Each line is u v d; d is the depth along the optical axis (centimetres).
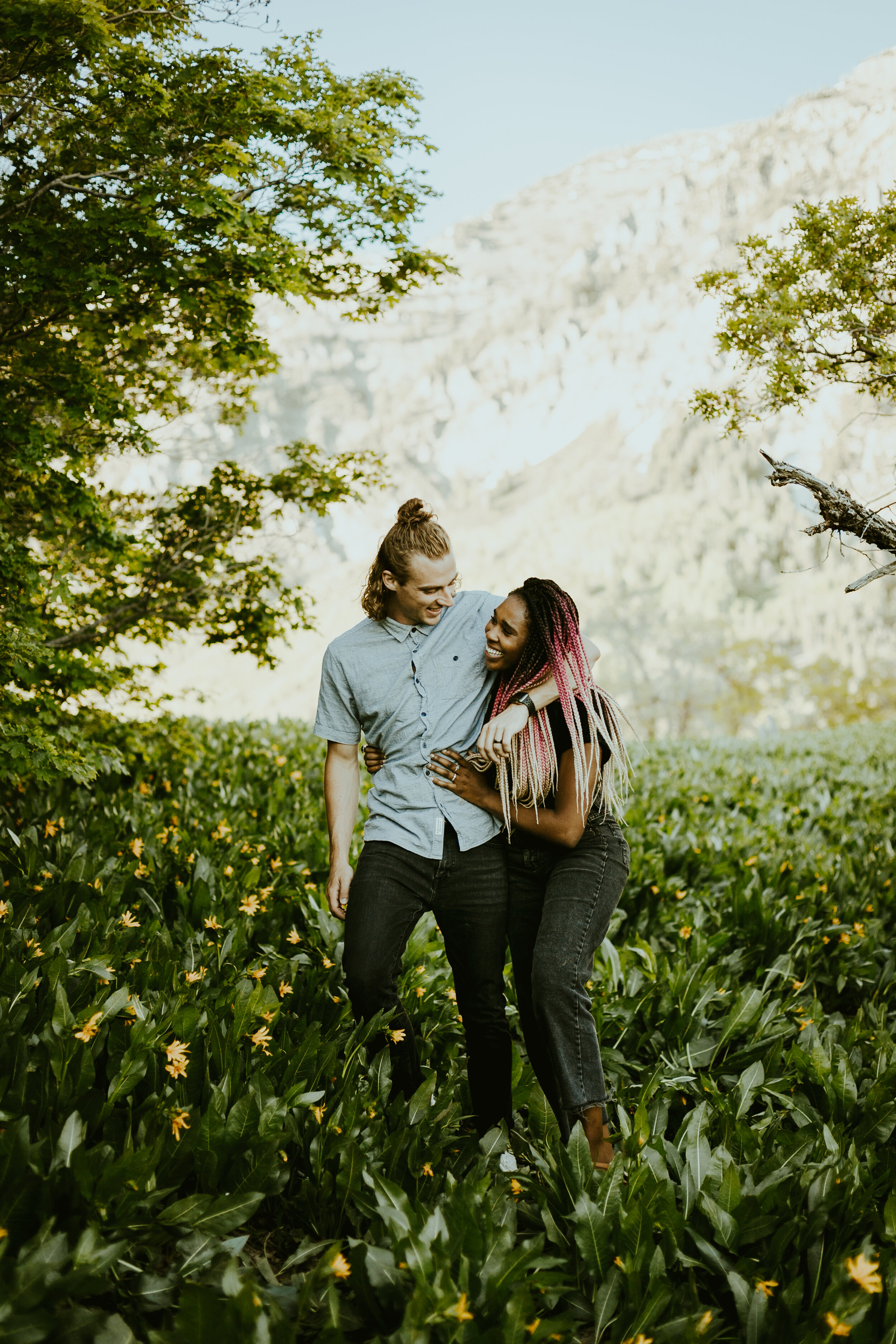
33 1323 164
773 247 539
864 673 8781
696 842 695
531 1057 294
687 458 17488
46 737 477
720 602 10706
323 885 487
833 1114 295
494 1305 193
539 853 275
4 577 481
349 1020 301
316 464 693
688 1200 235
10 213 478
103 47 452
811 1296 211
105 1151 204
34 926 338
